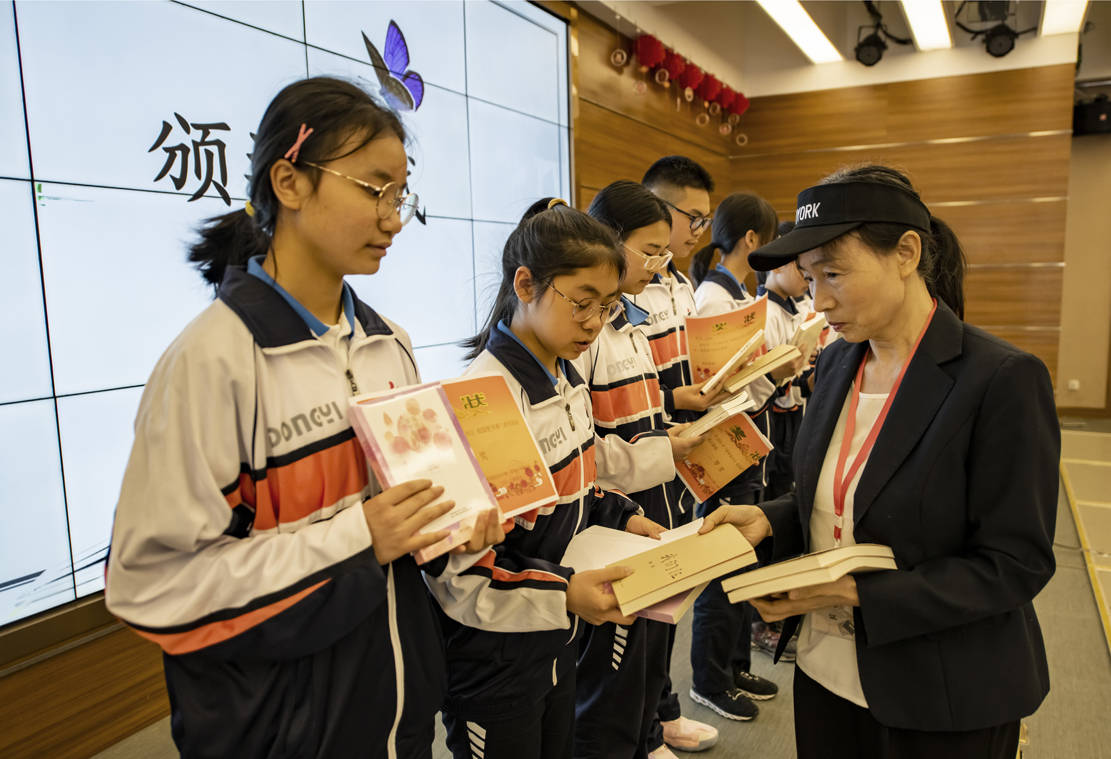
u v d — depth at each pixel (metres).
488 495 0.97
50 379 1.89
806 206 1.03
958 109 5.91
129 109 2.00
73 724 2.00
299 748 0.88
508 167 3.53
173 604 0.81
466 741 1.22
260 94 2.34
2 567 1.84
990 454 0.94
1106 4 6.17
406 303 2.93
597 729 1.62
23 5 1.77
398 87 2.84
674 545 1.18
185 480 0.81
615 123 4.49
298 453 0.89
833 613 1.10
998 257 5.96
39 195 1.83
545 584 1.12
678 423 2.02
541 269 1.22
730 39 6.08
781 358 1.93
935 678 0.98
